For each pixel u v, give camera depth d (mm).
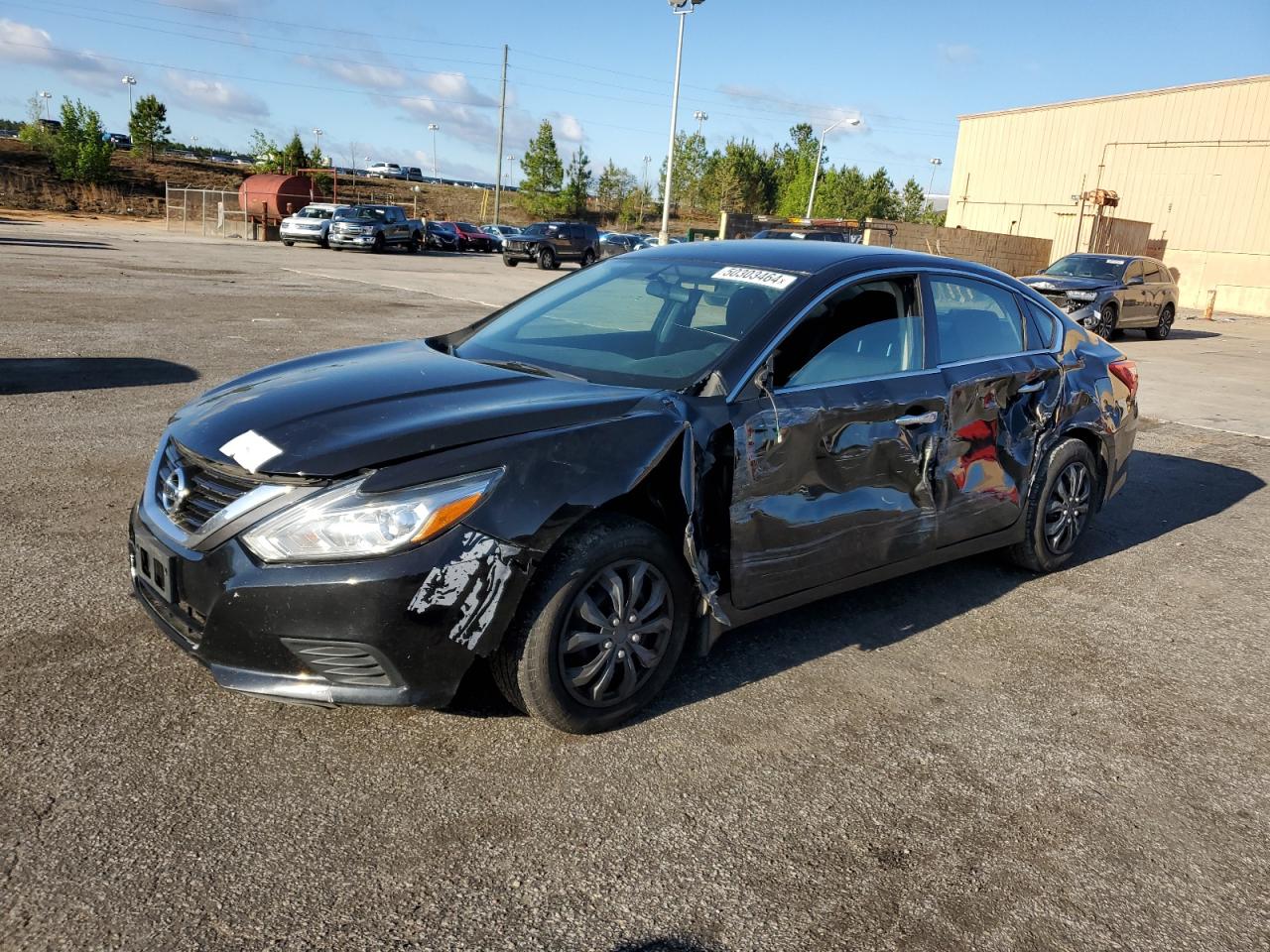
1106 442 4871
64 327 10297
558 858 2416
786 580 3385
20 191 53031
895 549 3777
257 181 38312
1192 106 32875
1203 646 4094
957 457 3967
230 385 3383
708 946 2158
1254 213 31609
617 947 2133
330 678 2604
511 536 2629
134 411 6812
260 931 2090
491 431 2752
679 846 2502
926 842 2604
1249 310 31609
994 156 39656
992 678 3635
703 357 3305
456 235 42250
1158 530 5797
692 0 28812
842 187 61031
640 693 3066
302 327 11453
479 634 2635
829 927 2246
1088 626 4223
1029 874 2498
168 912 2121
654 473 3023
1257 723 3436
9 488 4941
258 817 2477
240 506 2596
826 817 2676
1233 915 2395
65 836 2342
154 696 3018
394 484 2551
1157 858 2609
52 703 2928
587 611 2846
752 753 2977
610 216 80938
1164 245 33125
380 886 2266
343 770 2715
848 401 3447
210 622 2602
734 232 27250
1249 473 7395
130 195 57812
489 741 2920
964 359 4059
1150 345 17578
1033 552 4625
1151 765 3098
